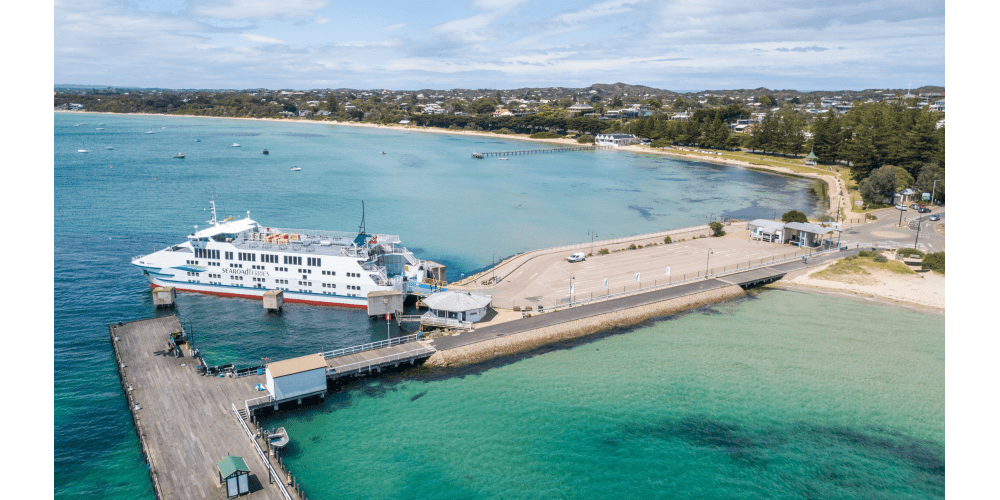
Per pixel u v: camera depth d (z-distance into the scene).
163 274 117.56
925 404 76.06
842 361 88.06
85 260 134.88
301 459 64.56
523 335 92.94
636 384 81.31
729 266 130.00
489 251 156.12
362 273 110.12
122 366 81.44
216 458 61.38
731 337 96.81
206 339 96.62
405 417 73.19
